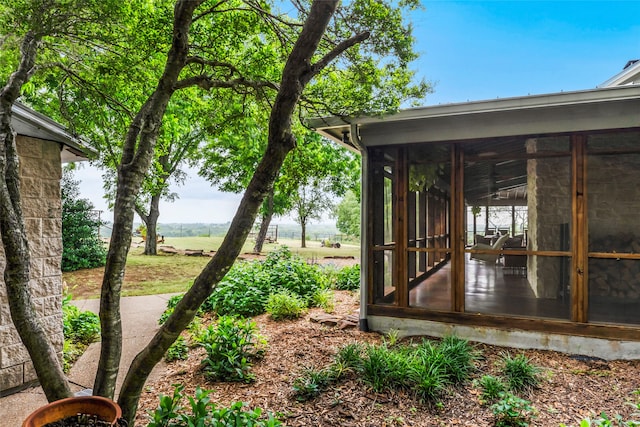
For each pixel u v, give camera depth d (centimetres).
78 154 437
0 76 376
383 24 300
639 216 434
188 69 391
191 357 428
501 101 422
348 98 379
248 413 246
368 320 526
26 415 306
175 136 1075
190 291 208
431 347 391
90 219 1199
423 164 518
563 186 478
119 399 221
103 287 222
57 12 278
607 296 447
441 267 626
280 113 204
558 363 408
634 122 418
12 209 217
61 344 385
